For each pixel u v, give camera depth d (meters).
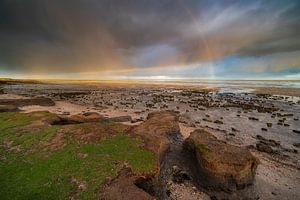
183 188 11.92
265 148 17.83
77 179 9.58
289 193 11.94
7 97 44.88
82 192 8.86
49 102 38.38
